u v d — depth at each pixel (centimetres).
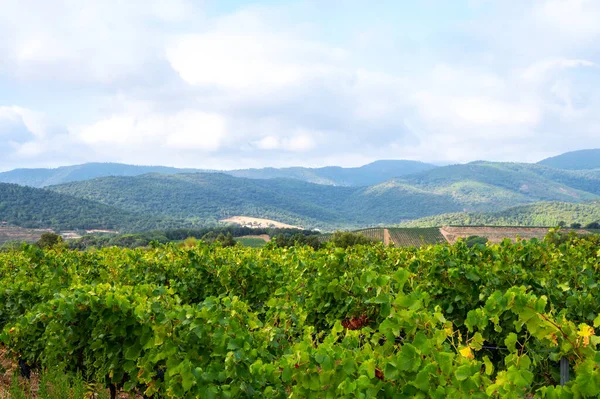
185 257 972
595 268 806
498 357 530
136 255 1099
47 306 590
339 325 388
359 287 579
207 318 447
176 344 454
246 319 468
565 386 261
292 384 352
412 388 281
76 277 904
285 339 486
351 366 314
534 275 711
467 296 627
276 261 1072
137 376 490
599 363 258
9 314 794
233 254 1148
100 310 524
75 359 582
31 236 14275
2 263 1290
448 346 325
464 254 745
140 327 503
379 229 12094
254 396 361
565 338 310
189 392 386
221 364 393
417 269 725
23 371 670
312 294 662
